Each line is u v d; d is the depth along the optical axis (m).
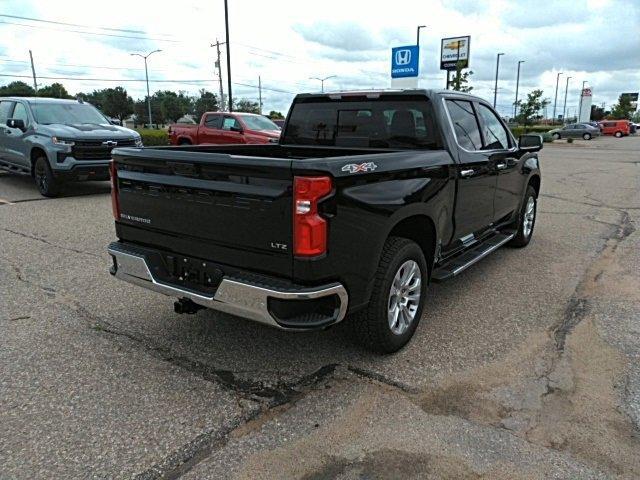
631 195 11.84
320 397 3.26
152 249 3.71
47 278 5.41
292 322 2.99
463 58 31.72
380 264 3.52
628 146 36.84
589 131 49.88
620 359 3.75
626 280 5.52
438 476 2.57
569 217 9.15
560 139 51.56
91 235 7.25
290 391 3.33
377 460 2.68
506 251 6.76
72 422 2.98
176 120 81.94
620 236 7.60
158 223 3.59
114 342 3.98
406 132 4.54
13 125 10.88
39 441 2.81
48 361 3.68
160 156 3.42
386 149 4.66
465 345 3.98
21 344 3.93
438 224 4.10
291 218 2.89
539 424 2.98
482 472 2.60
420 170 3.76
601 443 2.82
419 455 2.72
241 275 3.12
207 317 4.46
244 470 2.61
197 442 2.82
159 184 3.48
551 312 4.64
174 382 3.42
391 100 4.59
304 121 5.22
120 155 3.77
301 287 2.94
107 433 2.89
